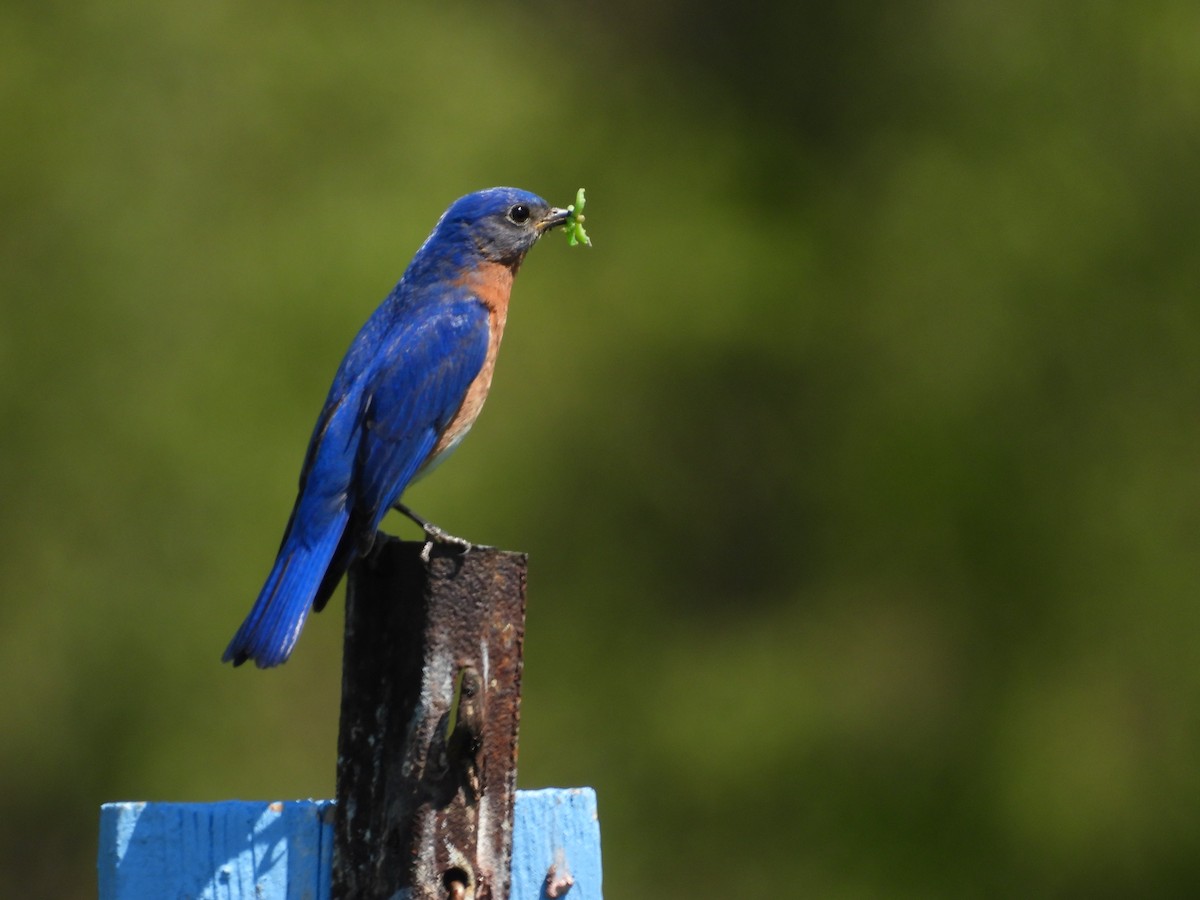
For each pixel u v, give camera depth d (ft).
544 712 60.13
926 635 65.26
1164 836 60.90
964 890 61.00
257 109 60.29
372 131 61.72
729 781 61.16
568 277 65.10
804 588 65.41
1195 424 65.67
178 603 53.57
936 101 73.67
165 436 54.49
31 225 56.95
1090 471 65.00
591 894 17.39
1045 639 63.67
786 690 63.10
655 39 74.84
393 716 15.48
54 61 59.11
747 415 66.33
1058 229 68.28
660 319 65.05
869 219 71.51
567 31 73.36
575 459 61.87
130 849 16.24
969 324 67.67
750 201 71.82
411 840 15.25
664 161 70.49
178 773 52.90
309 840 16.33
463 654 15.39
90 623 53.62
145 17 60.08
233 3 61.57
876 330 68.59
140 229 57.41
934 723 63.82
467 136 63.26
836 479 65.92
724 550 65.10
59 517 54.29
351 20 63.87
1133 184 68.85
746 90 75.05
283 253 57.47
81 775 53.62
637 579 62.54
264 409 54.90
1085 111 70.49
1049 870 60.95
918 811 62.28
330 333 55.83
